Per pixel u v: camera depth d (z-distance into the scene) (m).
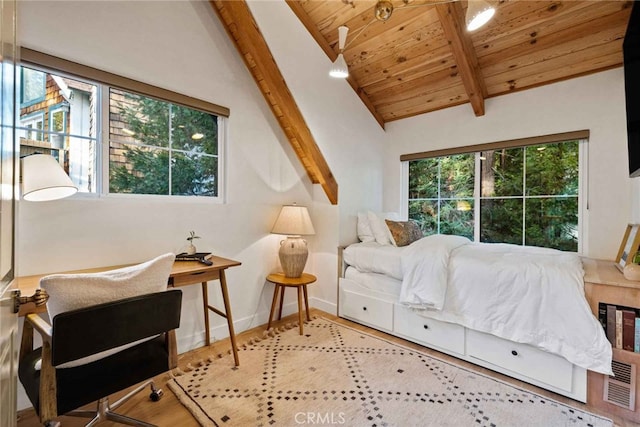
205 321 2.38
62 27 1.68
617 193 2.29
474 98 2.79
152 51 2.06
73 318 1.04
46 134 1.74
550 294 1.77
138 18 1.99
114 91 1.98
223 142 2.55
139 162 2.10
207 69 2.37
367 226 3.18
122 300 1.17
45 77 1.73
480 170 3.06
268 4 2.37
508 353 1.95
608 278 1.71
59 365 1.05
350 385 1.85
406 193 3.64
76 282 1.08
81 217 1.80
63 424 1.52
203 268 1.89
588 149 2.42
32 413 1.60
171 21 2.16
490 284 2.00
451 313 2.18
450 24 2.25
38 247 1.64
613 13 2.01
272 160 2.89
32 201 1.62
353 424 1.52
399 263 2.53
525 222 2.78
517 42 2.39
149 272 1.29
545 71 2.53
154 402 1.70
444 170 3.33
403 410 1.63
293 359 2.16
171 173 2.26
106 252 1.89
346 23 2.62
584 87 2.42
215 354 2.24
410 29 2.54
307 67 2.72
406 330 2.49
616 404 1.61
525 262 1.94
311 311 3.22
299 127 2.69
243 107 2.63
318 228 3.28
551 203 2.63
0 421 0.73
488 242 3.00
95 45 1.81
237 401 1.69
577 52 2.30
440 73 2.87
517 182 2.82
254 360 2.14
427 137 3.39
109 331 1.14
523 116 2.72
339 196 3.10
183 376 1.93
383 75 3.10
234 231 2.60
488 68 2.68
